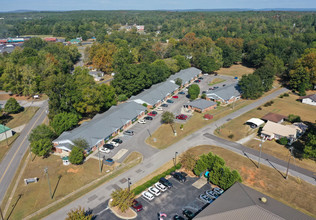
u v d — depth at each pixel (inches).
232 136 3467.0
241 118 4092.0
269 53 6963.6
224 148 3176.7
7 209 2241.6
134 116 3949.3
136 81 4995.1
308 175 2628.0
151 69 5452.8
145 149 3186.5
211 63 6776.6
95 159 2997.0
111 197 2349.9
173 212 2155.5
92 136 3255.4
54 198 2364.7
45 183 2586.1
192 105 4458.7
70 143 3100.4
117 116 3806.6
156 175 2667.3
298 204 2235.5
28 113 4530.0
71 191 2458.2
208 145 3257.9
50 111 3777.1
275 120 3801.7
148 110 4429.1
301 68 5231.3
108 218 2098.9
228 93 4953.3
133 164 2874.0
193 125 3853.3
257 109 4488.2
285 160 2898.6
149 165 2849.4
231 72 7209.6
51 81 3833.7
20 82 5246.1
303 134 3484.3
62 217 2123.5
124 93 5029.5
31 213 2182.6
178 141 3376.0
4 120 4234.7
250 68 7623.0
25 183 2573.8
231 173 2337.6
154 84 5565.9
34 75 5285.4
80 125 3710.6
